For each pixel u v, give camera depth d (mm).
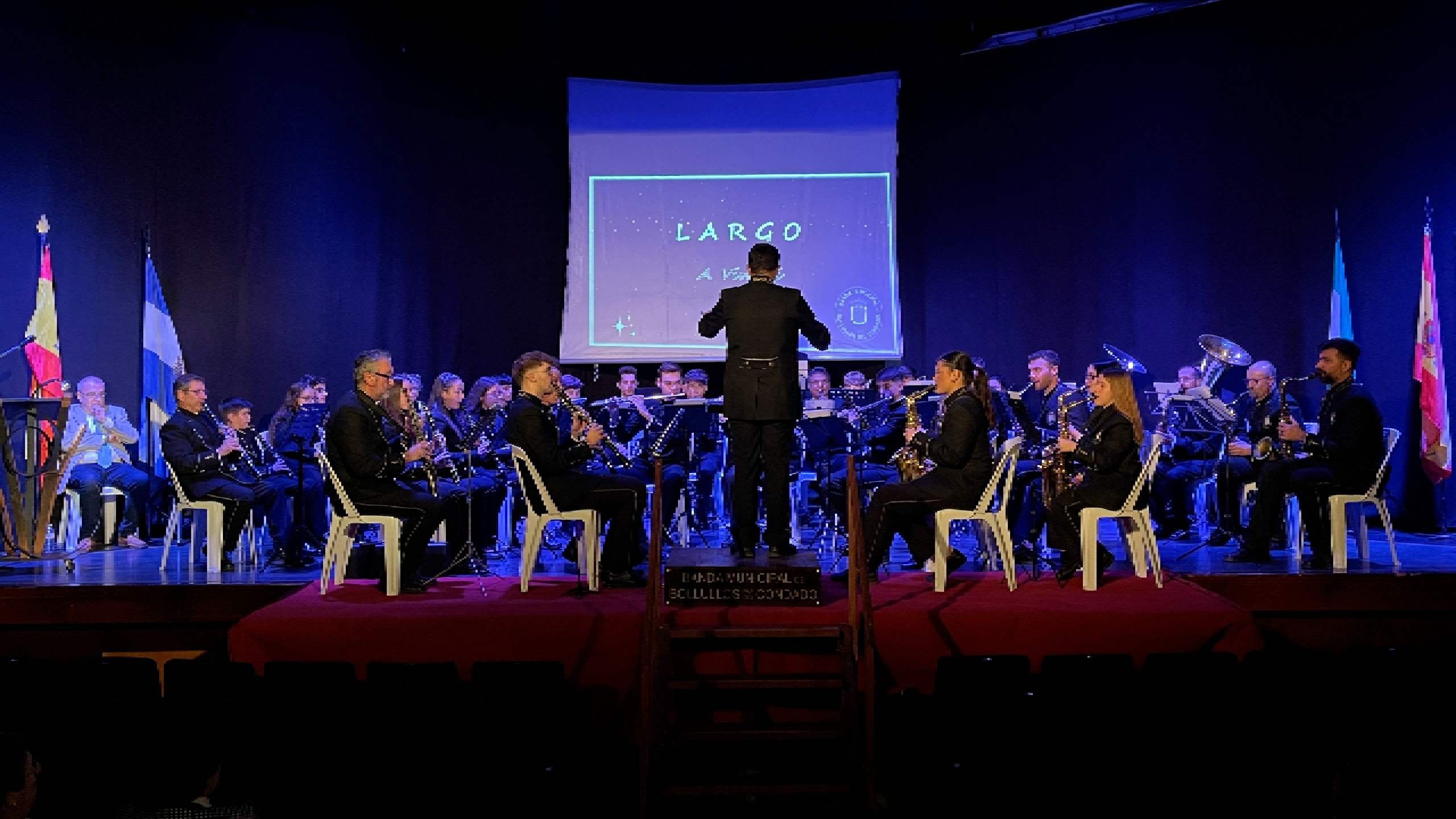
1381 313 8281
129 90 8445
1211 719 4293
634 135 9266
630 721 4863
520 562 7062
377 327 9055
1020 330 9242
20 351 8125
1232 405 8227
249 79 8734
